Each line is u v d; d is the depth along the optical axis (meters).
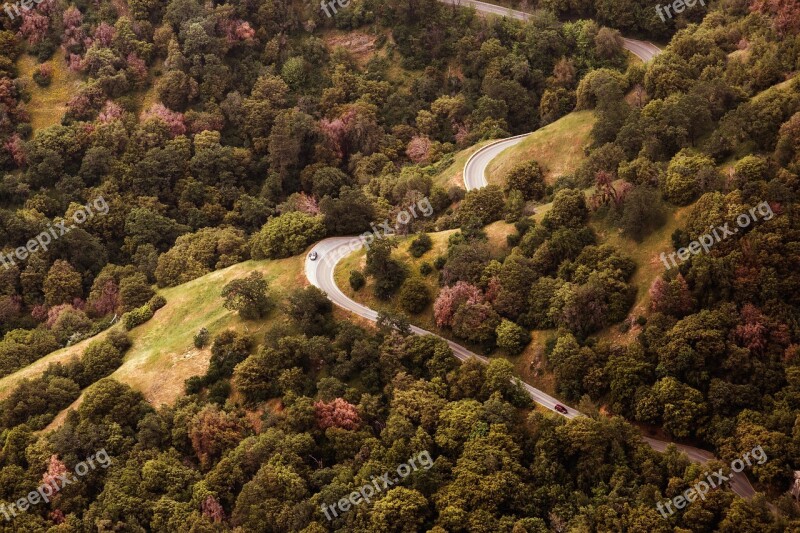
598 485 117.00
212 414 138.25
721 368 123.56
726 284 127.81
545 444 123.06
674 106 156.12
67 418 144.62
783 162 137.88
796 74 155.00
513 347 140.38
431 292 154.12
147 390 149.62
